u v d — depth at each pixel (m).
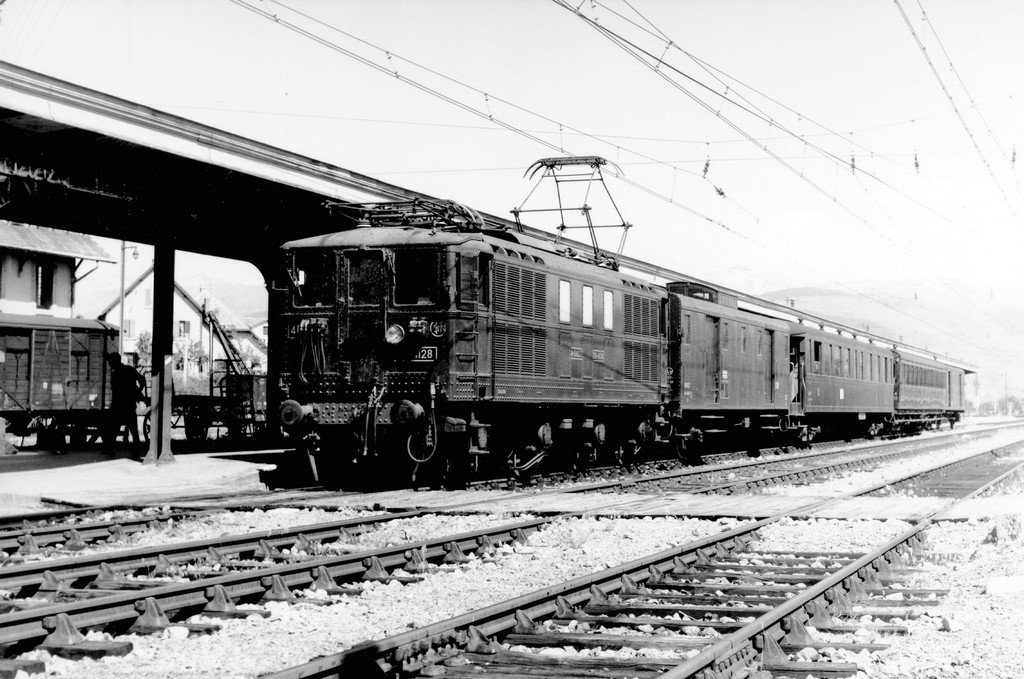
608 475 23.08
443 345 17.27
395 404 17.17
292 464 19.47
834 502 16.91
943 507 15.45
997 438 51.84
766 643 6.57
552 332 19.86
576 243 27.42
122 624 7.40
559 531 12.87
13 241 33.53
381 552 10.04
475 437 17.62
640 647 6.86
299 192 19.25
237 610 7.91
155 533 12.70
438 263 17.39
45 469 21.03
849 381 40.56
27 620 6.84
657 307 24.88
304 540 11.53
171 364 21.83
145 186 17.97
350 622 7.79
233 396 30.14
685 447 27.47
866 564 9.53
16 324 27.09
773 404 31.98
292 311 18.20
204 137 16.94
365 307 17.72
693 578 9.73
